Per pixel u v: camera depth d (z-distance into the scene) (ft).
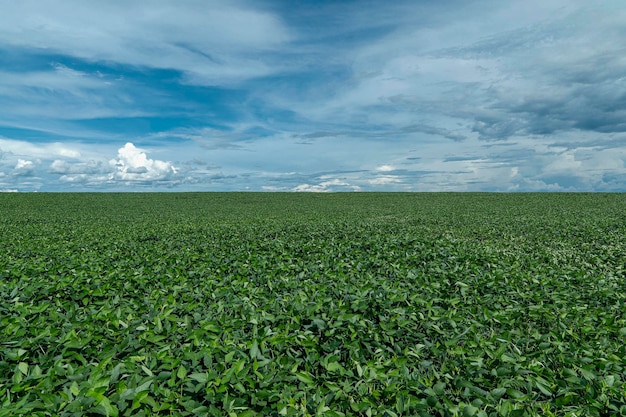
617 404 13.01
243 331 19.40
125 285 26.78
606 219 71.41
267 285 27.71
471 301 24.66
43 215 99.81
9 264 33.40
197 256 37.17
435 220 76.48
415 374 15.15
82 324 19.45
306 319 20.71
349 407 13.21
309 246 41.52
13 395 13.29
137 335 18.34
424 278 28.89
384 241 45.01
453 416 12.12
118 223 77.00
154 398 13.19
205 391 13.52
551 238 50.80
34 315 20.77
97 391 12.05
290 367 15.51
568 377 14.65
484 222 71.82
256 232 55.57
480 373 15.03
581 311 22.68
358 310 21.70
